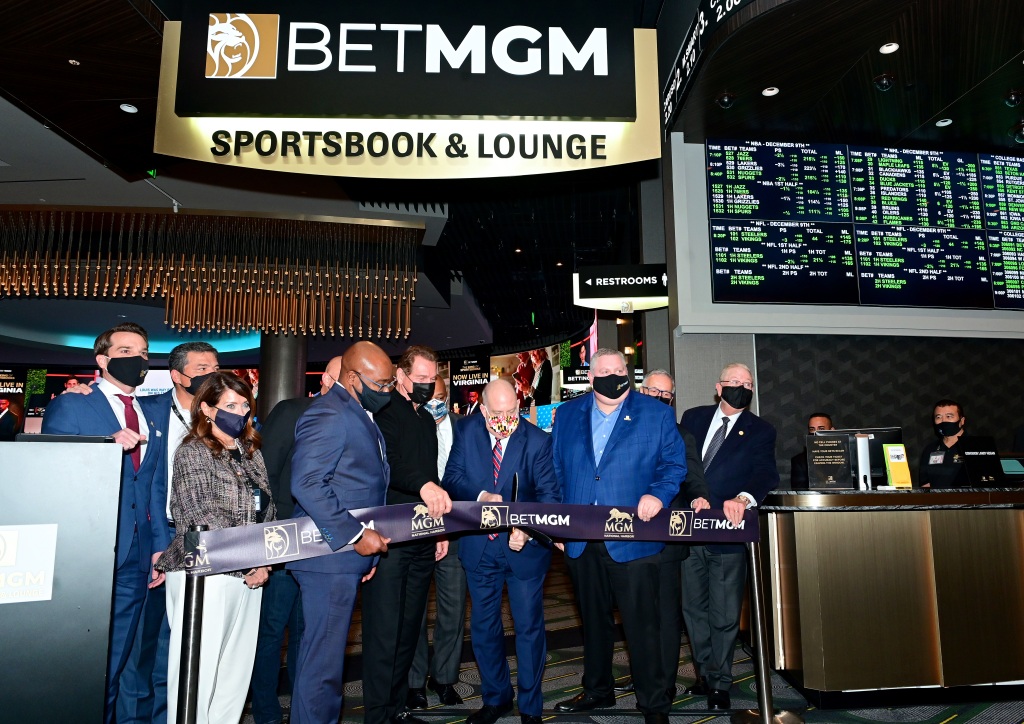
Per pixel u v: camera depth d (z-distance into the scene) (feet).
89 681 5.26
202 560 6.48
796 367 16.22
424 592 8.82
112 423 7.80
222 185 23.29
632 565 8.54
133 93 13.03
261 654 8.78
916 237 16.03
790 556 10.02
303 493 6.89
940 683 9.48
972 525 9.91
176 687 7.04
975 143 16.17
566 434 9.48
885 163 16.22
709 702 9.73
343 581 7.22
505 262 37.19
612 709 9.34
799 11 11.10
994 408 16.51
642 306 20.42
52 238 22.12
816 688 9.39
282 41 10.29
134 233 22.00
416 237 22.07
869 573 9.64
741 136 15.90
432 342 49.29
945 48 12.33
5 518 5.17
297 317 26.84
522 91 10.32
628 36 10.59
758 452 10.38
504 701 9.04
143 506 7.78
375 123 10.52
